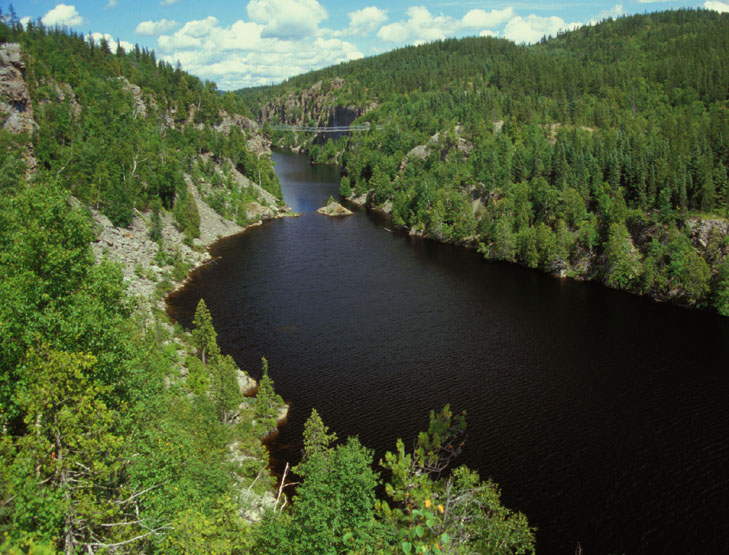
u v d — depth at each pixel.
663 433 66.44
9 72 134.12
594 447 63.66
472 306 112.69
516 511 53.50
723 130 163.12
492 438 65.44
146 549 24.45
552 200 153.62
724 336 96.75
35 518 21.03
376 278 131.00
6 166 93.62
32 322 26.41
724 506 53.97
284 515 32.19
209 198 182.12
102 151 147.25
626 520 52.47
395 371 82.44
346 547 25.67
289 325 100.38
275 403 71.38
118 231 128.00
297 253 153.25
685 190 131.25
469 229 167.12
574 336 97.00
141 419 30.52
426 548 14.80
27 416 22.47
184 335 87.75
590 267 135.00
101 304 30.58
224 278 128.50
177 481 28.41
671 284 117.81
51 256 29.25
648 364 85.44
